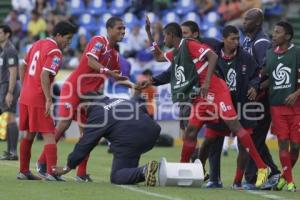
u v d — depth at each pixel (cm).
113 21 3900
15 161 4916
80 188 3488
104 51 3909
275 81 3778
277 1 9088
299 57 3744
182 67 3728
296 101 3769
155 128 3688
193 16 8825
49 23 8788
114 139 3666
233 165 5147
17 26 8938
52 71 3725
